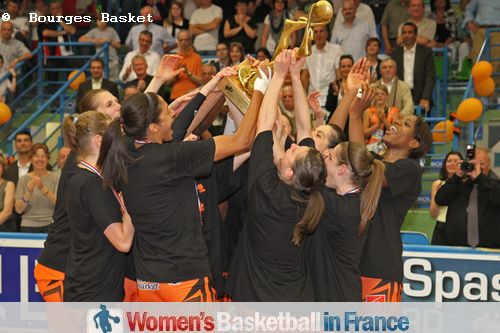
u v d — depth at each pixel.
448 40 14.19
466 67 13.93
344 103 6.01
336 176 5.25
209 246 5.57
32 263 7.29
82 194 5.20
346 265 5.27
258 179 4.98
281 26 14.15
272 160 5.05
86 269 5.31
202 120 5.88
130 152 4.97
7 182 9.54
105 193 5.16
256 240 5.07
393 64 11.41
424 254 6.63
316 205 4.85
